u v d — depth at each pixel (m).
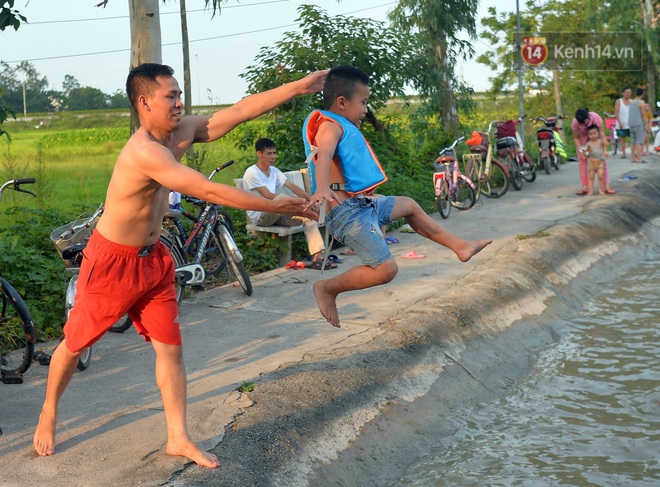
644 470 4.79
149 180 3.72
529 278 8.34
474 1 18.09
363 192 4.33
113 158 27.50
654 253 11.12
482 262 8.92
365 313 6.99
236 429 4.52
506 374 6.46
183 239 7.86
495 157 16.14
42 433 4.29
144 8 10.29
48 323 6.96
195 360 5.88
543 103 33.44
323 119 4.23
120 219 3.86
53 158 26.84
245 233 9.85
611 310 8.27
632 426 5.42
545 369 6.61
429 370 5.95
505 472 4.79
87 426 4.67
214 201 3.57
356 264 9.15
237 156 18.25
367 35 13.92
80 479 3.99
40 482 3.97
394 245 10.19
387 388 5.49
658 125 23.61
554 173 17.53
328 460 4.57
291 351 5.97
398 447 5.02
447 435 5.34
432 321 6.62
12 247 7.50
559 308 8.14
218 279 8.62
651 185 14.66
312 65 13.30
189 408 4.85
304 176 10.07
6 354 6.18
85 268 4.03
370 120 14.70
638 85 33.62
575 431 5.38
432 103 17.80
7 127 71.62
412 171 14.53
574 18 32.94
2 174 16.38
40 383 5.53
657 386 6.11
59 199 13.99
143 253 3.99
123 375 5.62
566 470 4.80
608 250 10.41
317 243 8.92
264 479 4.13
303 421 4.76
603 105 33.53
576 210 12.16
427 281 8.12
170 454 4.19
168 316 4.11
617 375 6.39
